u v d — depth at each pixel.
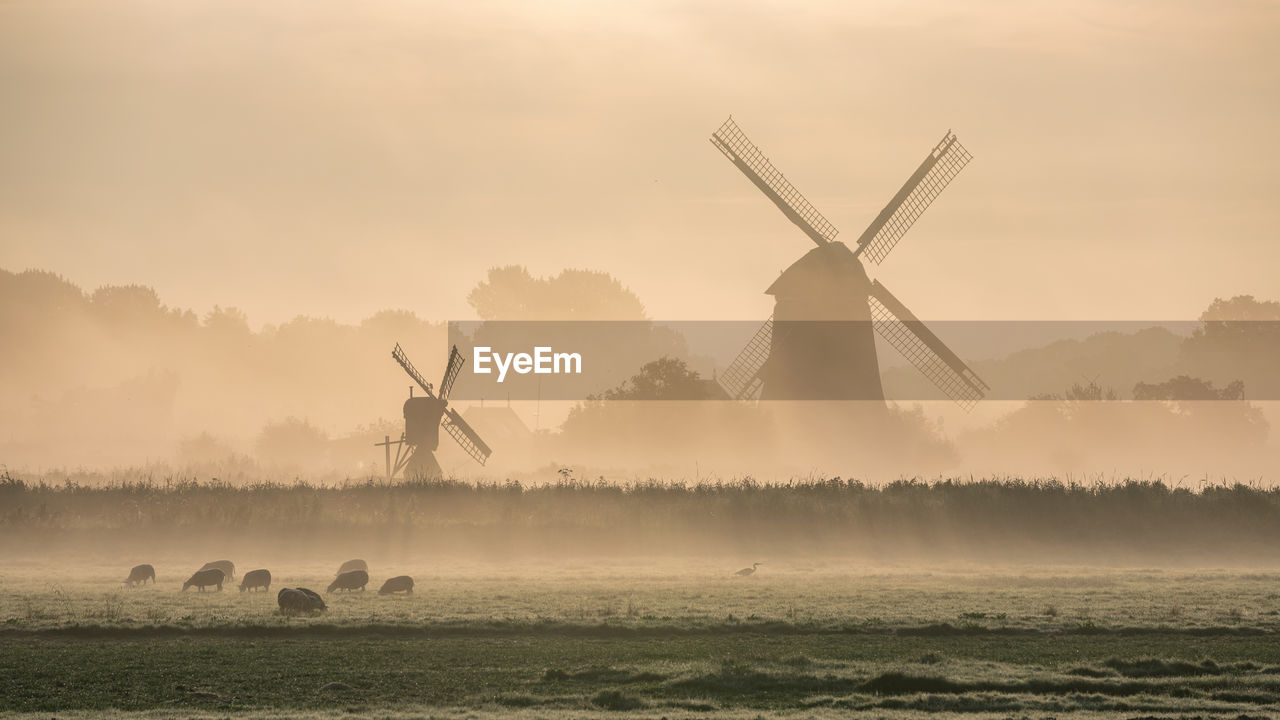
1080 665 43.81
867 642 50.47
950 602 61.41
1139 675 42.81
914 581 73.56
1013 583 71.94
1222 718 36.59
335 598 63.22
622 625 53.78
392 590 65.50
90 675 43.62
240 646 49.50
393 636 52.19
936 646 49.28
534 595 64.81
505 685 42.09
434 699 39.91
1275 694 39.59
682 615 56.56
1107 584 71.06
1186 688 40.50
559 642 50.72
